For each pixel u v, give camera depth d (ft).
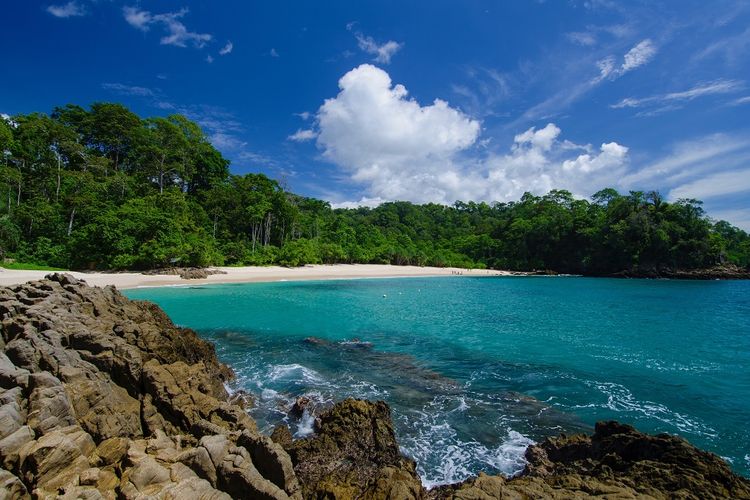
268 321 81.46
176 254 153.28
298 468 27.27
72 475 21.54
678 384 48.88
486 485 22.31
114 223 150.20
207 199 224.53
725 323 86.63
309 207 331.36
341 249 256.32
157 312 58.23
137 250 150.82
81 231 148.05
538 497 21.24
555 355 60.54
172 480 21.47
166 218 160.04
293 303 105.40
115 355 35.24
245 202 232.53
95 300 50.83
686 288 170.19
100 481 21.57
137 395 33.40
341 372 51.31
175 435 28.66
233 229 228.84
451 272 247.70
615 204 267.18
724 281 215.51
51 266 142.10
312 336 70.13
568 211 313.94
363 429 31.12
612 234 247.91
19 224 153.79
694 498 21.16
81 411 28.63
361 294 129.70
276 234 252.42
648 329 79.71
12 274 115.14
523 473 29.30
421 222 444.55
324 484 25.18
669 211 244.83
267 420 37.93
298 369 52.08
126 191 188.96
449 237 403.34
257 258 203.51
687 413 40.88
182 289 122.01
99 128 221.05
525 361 57.47
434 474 29.53
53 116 224.53
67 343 36.42
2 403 24.89
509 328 79.36
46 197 172.96
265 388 45.62
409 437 34.83
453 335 72.95
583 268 264.31
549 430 36.86
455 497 21.21
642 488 22.59
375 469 27.37
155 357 40.75
